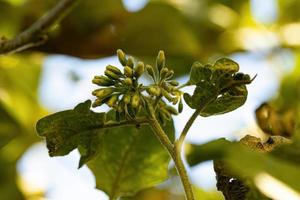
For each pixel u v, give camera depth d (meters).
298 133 0.73
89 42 1.06
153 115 0.64
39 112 1.18
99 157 0.78
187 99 0.64
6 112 1.00
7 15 1.07
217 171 0.62
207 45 1.10
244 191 0.61
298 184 0.53
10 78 1.16
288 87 1.13
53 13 0.84
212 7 1.12
